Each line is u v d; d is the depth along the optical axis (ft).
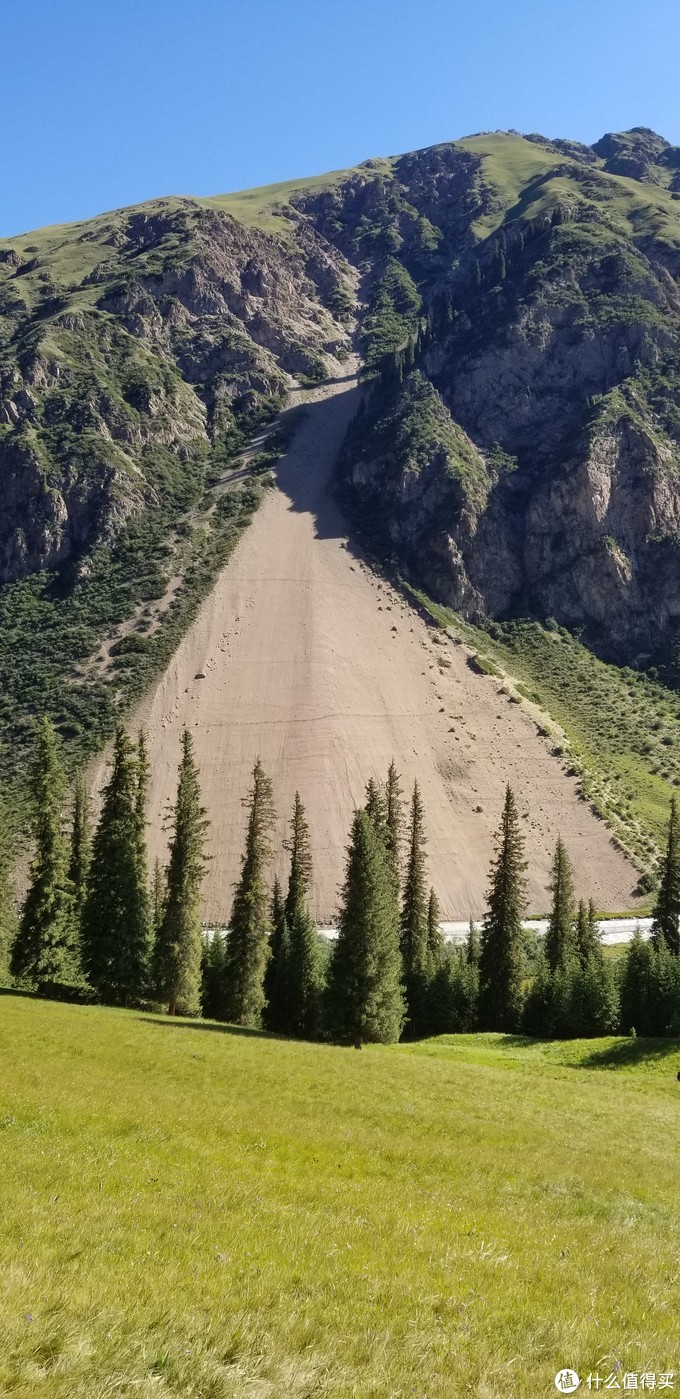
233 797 549.13
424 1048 215.92
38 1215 41.37
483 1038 242.78
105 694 629.92
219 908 468.75
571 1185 75.66
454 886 502.79
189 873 233.96
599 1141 106.32
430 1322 34.40
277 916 288.71
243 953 232.94
